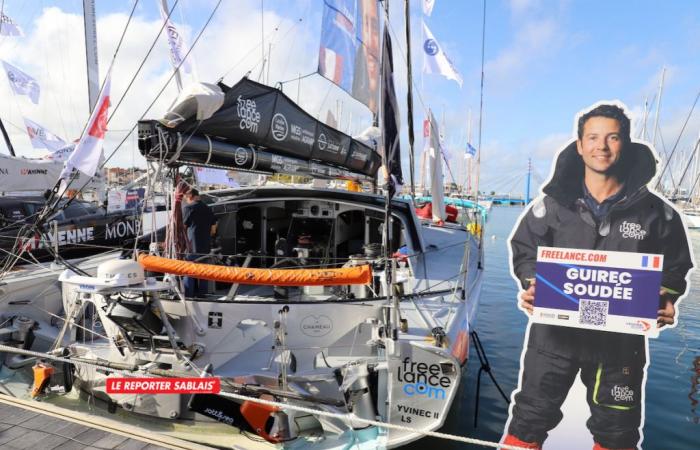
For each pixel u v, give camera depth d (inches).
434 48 216.5
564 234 86.4
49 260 310.3
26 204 336.2
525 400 90.2
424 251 200.8
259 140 128.3
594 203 84.5
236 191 210.7
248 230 220.5
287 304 125.9
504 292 361.7
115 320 119.6
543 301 88.1
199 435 117.3
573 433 87.4
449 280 164.7
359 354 130.3
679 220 80.7
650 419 166.4
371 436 114.8
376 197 206.7
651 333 82.4
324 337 126.1
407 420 110.6
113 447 101.1
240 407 115.1
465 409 166.4
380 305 125.7
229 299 132.0
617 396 84.8
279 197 207.6
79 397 132.8
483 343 240.1
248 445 113.7
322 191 205.8
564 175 86.3
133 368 121.3
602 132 83.4
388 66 133.9
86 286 111.3
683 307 336.8
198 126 110.7
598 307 85.1
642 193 82.2
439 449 136.4
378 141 226.7
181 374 117.3
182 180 138.8
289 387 118.2
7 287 156.4
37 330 156.3
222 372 122.6
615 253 83.7
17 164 382.3
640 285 82.7
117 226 361.1
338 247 225.0
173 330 127.1
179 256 135.0
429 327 123.0
